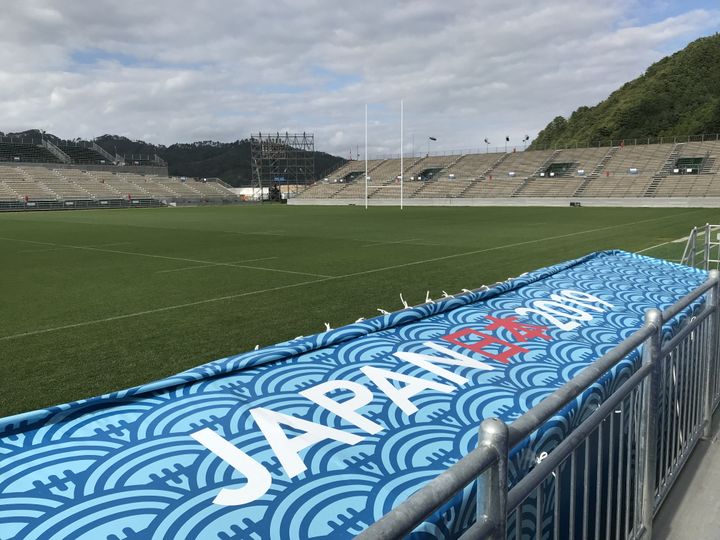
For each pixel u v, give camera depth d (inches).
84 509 58.8
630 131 2817.4
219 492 62.9
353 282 370.3
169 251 573.9
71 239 724.7
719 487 112.3
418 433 80.4
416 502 39.2
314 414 84.1
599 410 72.7
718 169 1646.2
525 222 963.3
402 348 117.5
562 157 2054.6
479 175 2090.3
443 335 128.5
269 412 83.7
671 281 204.5
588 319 149.0
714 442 130.9
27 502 59.6
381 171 2420.0
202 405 84.7
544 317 148.5
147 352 213.3
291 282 372.5
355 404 88.6
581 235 706.2
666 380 106.9
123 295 330.6
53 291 346.6
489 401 93.4
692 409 121.3
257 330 245.4
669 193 1578.5
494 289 173.2
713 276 124.6
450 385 99.2
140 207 2005.4
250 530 56.8
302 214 1376.7
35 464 66.7
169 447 72.2
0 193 1806.1
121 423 77.7
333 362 106.7
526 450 72.9
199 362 201.0
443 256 508.4
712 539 96.2
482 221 1011.3
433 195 1993.1
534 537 75.6
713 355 133.0
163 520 57.7
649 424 91.3
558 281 198.7
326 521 58.9
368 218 1162.0
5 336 237.5
